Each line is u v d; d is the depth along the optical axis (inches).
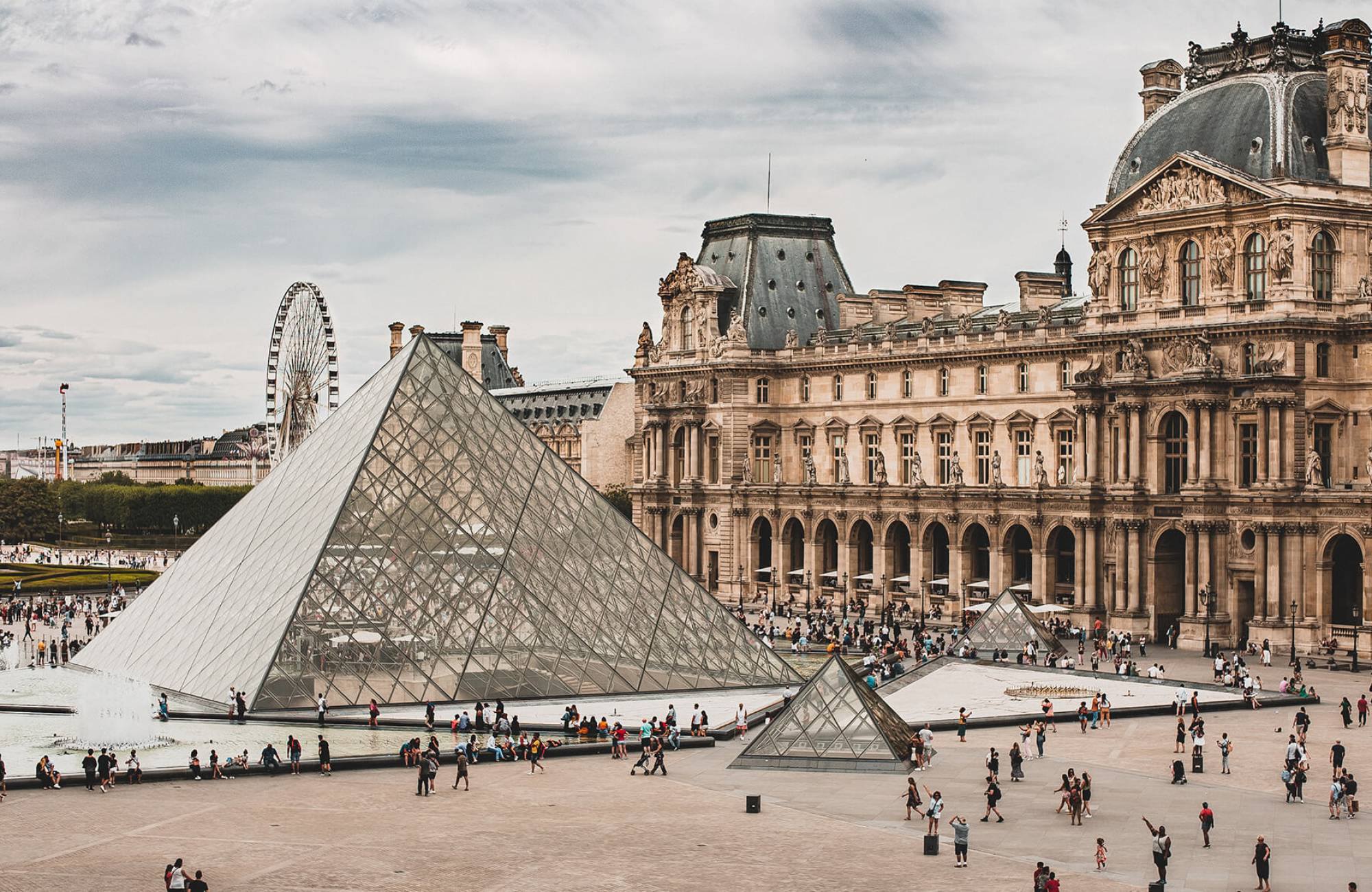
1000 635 7603.4
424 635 5772.6
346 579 5743.1
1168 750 5147.6
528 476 6338.6
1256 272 7691.9
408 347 6456.7
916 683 6653.5
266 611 5797.2
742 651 6353.3
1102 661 7327.8
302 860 3762.3
